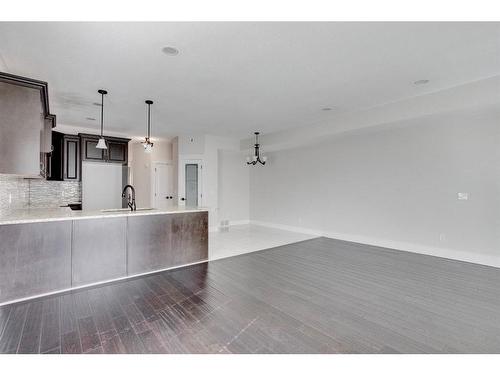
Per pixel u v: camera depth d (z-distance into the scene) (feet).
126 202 21.97
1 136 8.66
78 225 10.05
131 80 11.43
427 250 15.38
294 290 10.00
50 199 18.85
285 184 24.48
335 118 17.49
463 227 14.01
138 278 11.18
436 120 14.39
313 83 11.89
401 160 16.48
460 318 7.91
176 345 6.49
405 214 16.33
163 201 26.12
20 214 10.48
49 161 16.69
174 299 9.12
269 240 19.52
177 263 12.79
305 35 8.16
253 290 9.98
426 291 9.93
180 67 10.24
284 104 14.76
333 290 10.02
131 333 6.98
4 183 11.75
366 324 7.54
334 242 18.80
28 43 8.44
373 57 9.58
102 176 21.09
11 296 8.70
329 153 20.83
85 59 9.55
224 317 7.89
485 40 8.47
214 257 14.67
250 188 27.96
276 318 7.86
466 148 13.88
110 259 10.78
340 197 20.02
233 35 8.14
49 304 8.62
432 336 6.95
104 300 8.97
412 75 11.11
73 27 7.62
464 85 12.02
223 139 24.04
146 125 19.31
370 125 15.61
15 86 8.89
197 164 22.94
